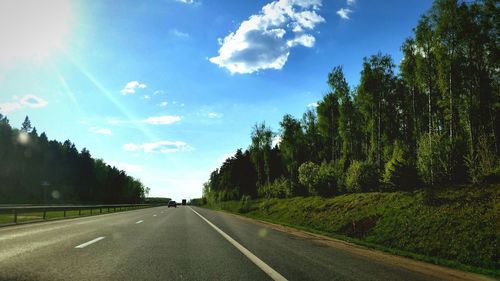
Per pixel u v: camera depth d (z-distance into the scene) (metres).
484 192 16.03
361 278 6.18
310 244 11.99
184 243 10.80
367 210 21.14
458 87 35.41
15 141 101.38
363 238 16.78
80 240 10.77
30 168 102.94
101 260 7.28
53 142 114.38
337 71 46.47
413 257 10.40
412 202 18.50
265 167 70.81
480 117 35.75
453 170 20.64
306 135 70.62
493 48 33.62
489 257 10.51
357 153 53.50
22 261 6.92
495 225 12.16
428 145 22.69
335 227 20.80
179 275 6.01
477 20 32.59
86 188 120.00
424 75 36.34
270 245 11.09
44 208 23.97
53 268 6.28
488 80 37.03
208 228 17.31
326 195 33.66
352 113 47.34
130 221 21.20
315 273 6.50
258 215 41.53
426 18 34.34
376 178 28.28
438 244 12.67
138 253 8.43
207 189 145.88
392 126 54.97
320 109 52.44
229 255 8.55
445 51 32.69
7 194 93.06
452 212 14.97
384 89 44.12
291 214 31.88
